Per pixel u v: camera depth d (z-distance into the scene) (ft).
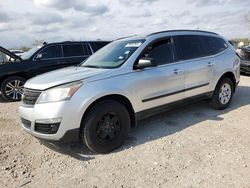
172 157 12.64
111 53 16.28
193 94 17.34
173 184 10.47
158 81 15.12
